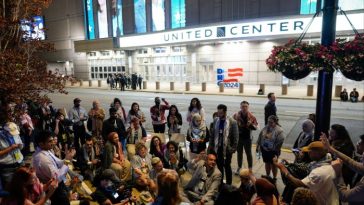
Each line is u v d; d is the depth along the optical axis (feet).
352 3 80.69
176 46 113.39
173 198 11.34
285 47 16.35
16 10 22.27
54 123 29.63
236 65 102.22
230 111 55.06
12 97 20.11
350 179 15.05
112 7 133.90
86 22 143.64
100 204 17.12
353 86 83.20
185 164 23.45
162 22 119.44
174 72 121.60
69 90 107.24
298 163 15.56
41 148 15.66
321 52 14.90
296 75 16.11
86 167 23.66
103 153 22.48
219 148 21.76
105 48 130.11
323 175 12.58
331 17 15.51
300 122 44.09
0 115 20.44
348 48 14.61
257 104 62.44
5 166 18.33
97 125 29.89
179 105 64.03
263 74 97.71
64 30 153.17
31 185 12.58
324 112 16.33
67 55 154.92
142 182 19.15
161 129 32.50
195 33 95.61
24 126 28.40
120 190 18.24
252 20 82.28
